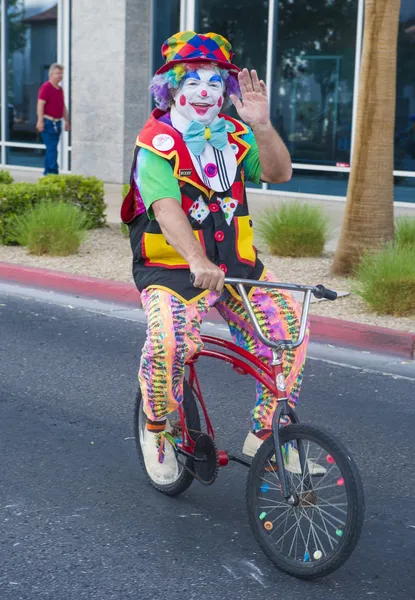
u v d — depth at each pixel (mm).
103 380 7090
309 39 17828
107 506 4859
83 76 19750
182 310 4277
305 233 11602
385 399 6770
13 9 22078
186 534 4539
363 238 10250
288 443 4043
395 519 4770
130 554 4316
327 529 4270
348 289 9898
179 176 4258
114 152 19578
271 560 4164
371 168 10141
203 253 4070
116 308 9719
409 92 16766
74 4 19609
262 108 4305
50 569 4156
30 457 5527
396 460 5578
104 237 13211
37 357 7691
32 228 11852
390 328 8367
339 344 8352
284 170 4395
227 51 4438
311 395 6816
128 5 18969
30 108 22172
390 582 4098
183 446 4707
